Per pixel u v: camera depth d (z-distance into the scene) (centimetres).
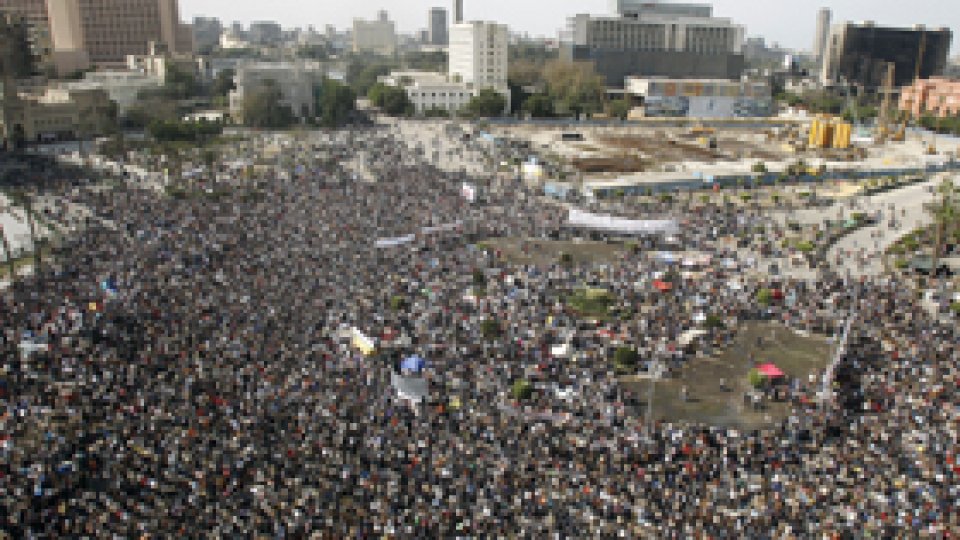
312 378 6275
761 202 15588
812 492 5006
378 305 8269
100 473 4769
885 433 5841
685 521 4666
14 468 4750
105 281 8125
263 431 5391
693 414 6638
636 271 10250
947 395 6506
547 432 5697
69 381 5912
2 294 8062
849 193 16488
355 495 4750
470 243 11612
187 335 6956
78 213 12231
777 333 8469
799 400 6781
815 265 10988
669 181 16862
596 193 15825
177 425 5366
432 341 7369
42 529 4225
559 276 9888
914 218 14250
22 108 19762
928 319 8762
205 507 4519
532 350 7294
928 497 4944
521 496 4828
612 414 6147
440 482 4938
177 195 13800
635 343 7906
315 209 12675
